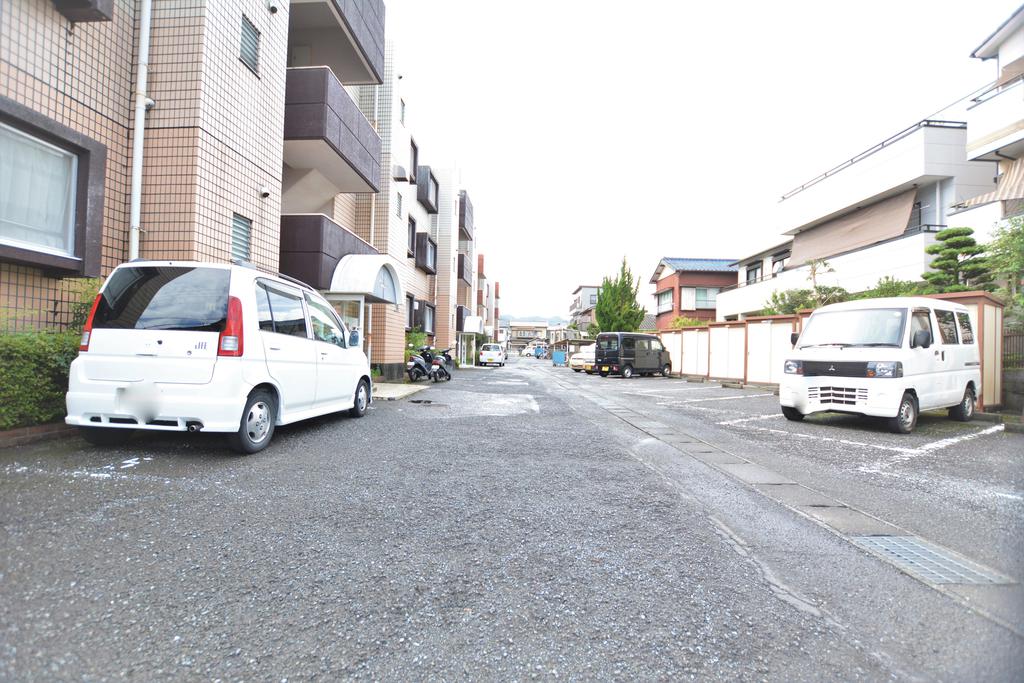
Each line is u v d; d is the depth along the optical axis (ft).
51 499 11.48
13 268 18.60
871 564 9.62
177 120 23.80
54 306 20.02
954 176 52.60
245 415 16.28
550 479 15.05
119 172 23.08
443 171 105.29
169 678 5.88
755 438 23.30
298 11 36.96
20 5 18.25
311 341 20.56
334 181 43.93
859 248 59.31
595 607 7.83
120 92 23.11
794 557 9.89
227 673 6.01
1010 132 42.11
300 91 34.53
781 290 72.54
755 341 55.31
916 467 17.63
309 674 6.06
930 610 7.96
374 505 12.13
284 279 19.60
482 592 8.19
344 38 40.55
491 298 241.14
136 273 16.25
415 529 10.74
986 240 43.06
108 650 6.33
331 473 14.76
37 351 16.85
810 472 16.84
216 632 6.82
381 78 46.80
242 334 15.89
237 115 27.02
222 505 11.65
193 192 23.66
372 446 18.85
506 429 23.82
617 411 33.12
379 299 41.29
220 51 25.38
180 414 15.16
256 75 28.94
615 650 6.73
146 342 15.37
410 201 70.90
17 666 5.93
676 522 11.67
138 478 13.42
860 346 25.93
